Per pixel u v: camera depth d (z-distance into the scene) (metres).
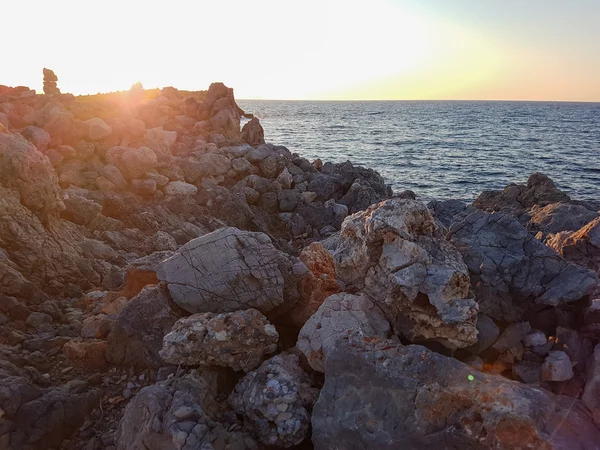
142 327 5.62
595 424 3.64
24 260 7.24
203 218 12.99
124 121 15.05
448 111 186.00
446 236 5.81
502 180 32.84
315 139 61.59
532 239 5.50
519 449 3.34
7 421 4.41
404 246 4.73
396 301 4.71
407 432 3.67
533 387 4.02
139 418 4.22
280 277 5.72
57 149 13.16
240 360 4.80
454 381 3.90
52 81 23.70
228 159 15.92
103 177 12.80
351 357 4.09
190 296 5.61
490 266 5.29
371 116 138.00
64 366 5.69
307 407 4.34
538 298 5.09
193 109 22.02
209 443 3.95
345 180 16.77
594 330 4.86
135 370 5.55
